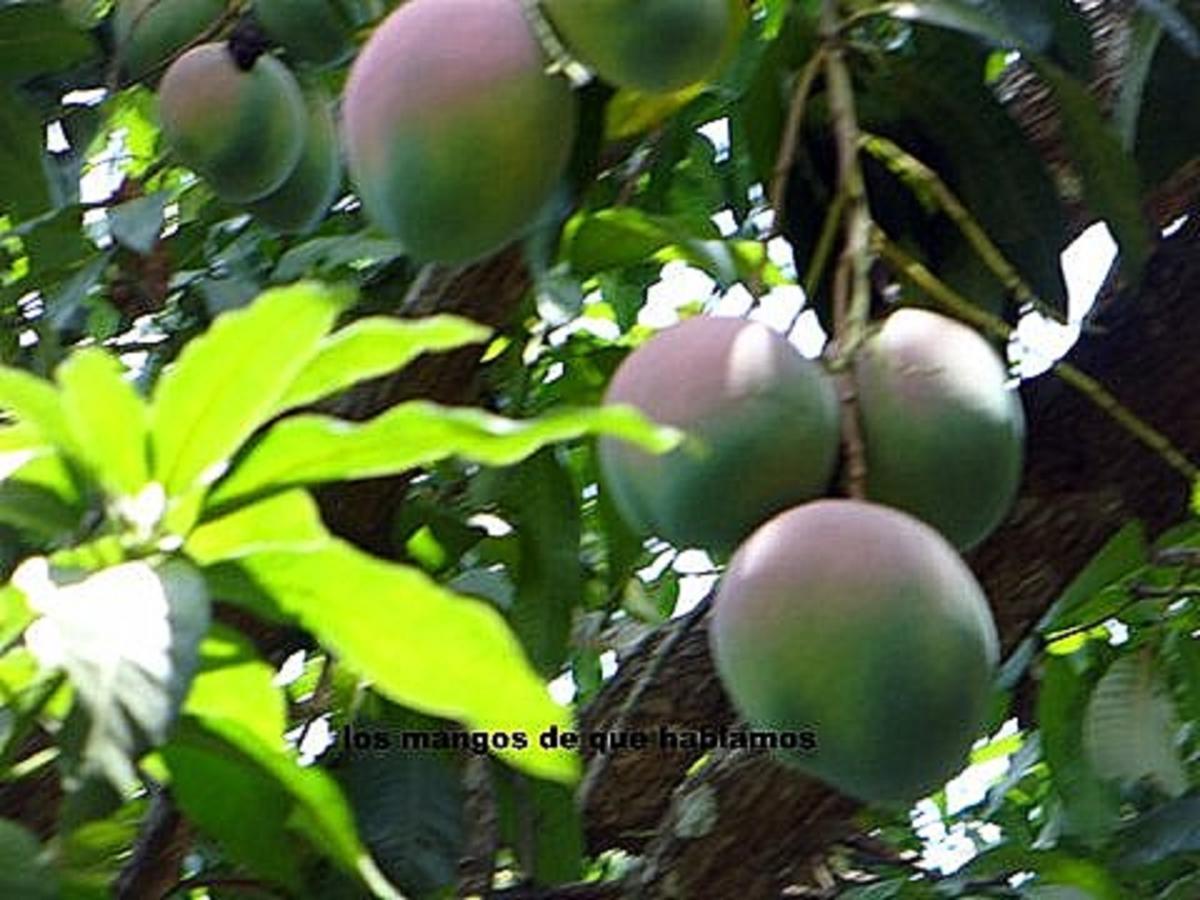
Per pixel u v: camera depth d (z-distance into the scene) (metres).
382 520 2.13
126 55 2.53
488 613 1.21
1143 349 2.09
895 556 1.32
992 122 1.82
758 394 1.40
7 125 2.43
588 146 1.73
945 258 1.81
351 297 1.20
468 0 1.55
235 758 1.37
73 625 1.14
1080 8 1.91
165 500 1.25
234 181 2.19
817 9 1.90
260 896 1.71
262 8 2.20
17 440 1.29
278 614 1.26
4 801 1.74
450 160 1.50
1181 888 2.24
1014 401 1.47
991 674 1.34
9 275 2.72
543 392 2.36
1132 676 2.35
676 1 1.55
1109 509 2.07
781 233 1.81
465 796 1.98
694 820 2.05
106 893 1.36
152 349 2.67
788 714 1.31
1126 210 1.81
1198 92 1.88
